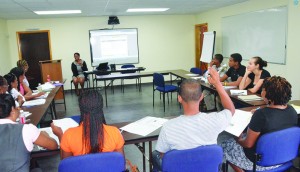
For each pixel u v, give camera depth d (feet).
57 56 27.14
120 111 17.76
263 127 5.88
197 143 5.00
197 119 5.03
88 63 27.84
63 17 26.50
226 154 6.88
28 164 5.19
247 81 12.32
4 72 23.58
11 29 25.95
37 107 10.15
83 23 27.12
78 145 4.90
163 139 5.15
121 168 4.90
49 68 20.34
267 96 6.10
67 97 23.81
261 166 6.06
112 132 5.13
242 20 21.12
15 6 17.79
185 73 19.85
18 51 26.35
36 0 15.89
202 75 18.20
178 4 20.77
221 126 5.14
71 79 27.61
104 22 27.55
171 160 4.83
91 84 27.43
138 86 27.94
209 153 4.89
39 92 13.15
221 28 24.50
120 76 19.47
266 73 11.56
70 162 4.55
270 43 18.11
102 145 4.96
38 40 26.63
